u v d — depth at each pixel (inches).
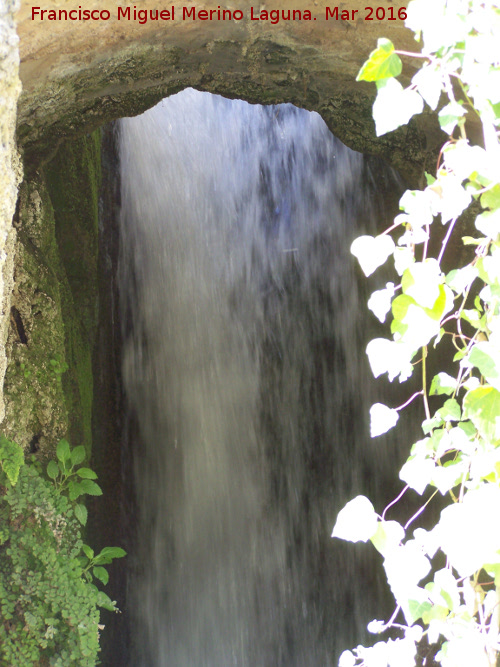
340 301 289.0
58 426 164.1
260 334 295.9
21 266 162.6
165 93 171.2
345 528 58.9
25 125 160.6
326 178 291.6
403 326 59.6
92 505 232.4
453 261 197.6
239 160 301.1
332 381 287.6
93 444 239.8
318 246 293.6
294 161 298.7
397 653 60.5
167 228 280.5
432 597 60.1
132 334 267.9
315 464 284.8
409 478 62.2
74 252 222.1
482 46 52.7
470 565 50.6
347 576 268.5
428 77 54.9
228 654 260.5
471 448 62.0
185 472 275.3
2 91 90.1
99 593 131.8
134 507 259.8
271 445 289.0
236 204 299.1
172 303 279.4
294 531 280.4
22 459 125.4
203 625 261.6
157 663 249.3
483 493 51.8
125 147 268.8
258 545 278.4
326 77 167.2
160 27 139.6
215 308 290.5
